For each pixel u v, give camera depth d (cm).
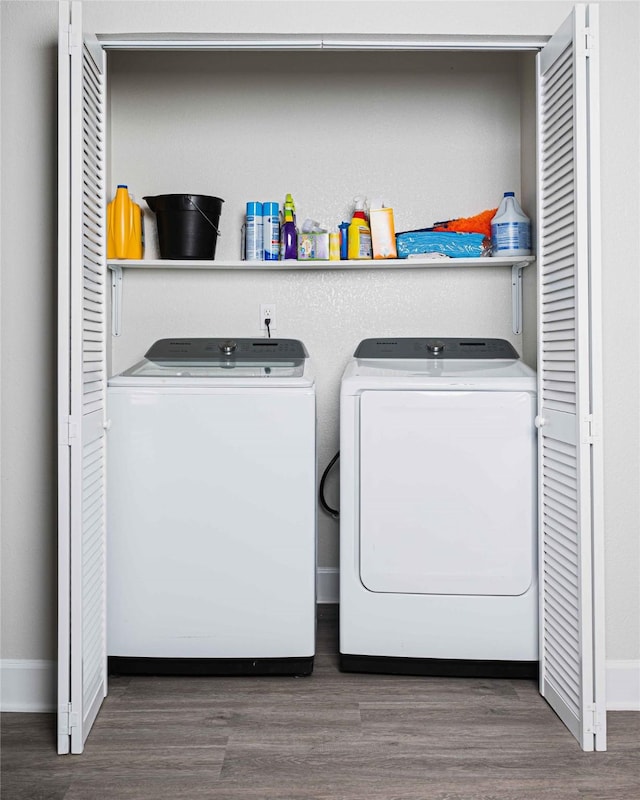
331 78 278
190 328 279
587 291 176
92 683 192
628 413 204
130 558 216
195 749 179
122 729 189
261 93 278
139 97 276
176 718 195
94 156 195
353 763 172
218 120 278
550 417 201
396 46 204
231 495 216
